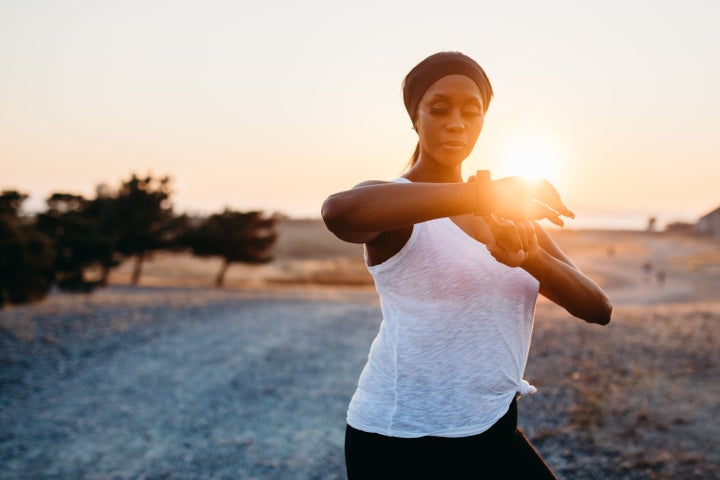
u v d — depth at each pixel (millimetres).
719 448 4066
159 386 6258
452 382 1211
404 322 1224
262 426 5078
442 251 1177
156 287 34750
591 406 5074
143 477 4047
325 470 4168
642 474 3697
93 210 38594
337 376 6793
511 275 1213
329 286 40219
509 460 1283
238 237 39000
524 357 1308
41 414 5301
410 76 1269
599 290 1246
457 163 1265
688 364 6434
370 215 994
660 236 124062
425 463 1228
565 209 1037
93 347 7926
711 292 31641
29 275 21531
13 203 22453
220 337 9078
